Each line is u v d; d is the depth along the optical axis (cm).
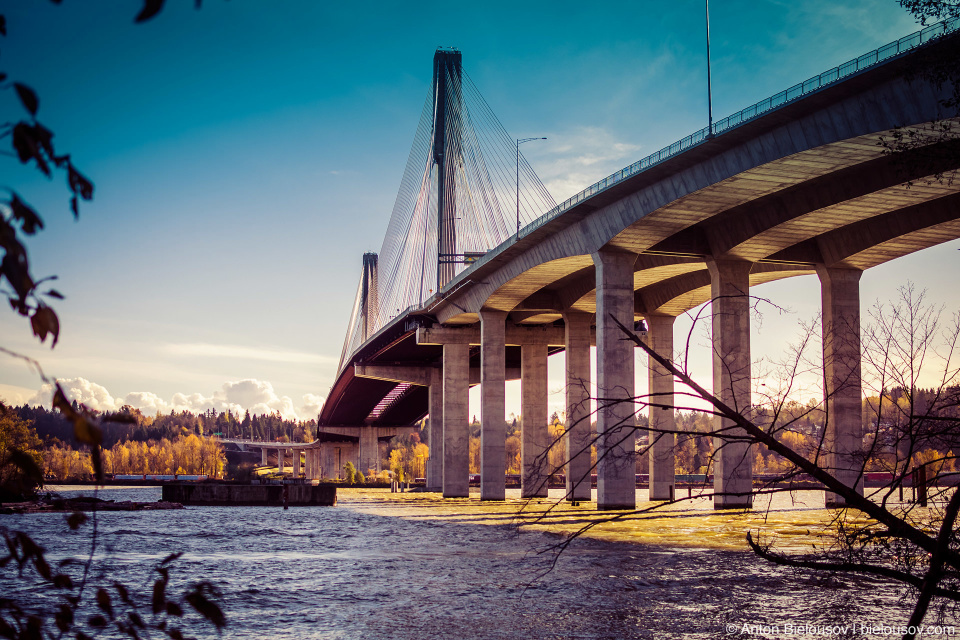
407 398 14250
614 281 5472
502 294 7288
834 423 4928
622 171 4988
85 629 1566
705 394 583
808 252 5572
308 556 2959
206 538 3653
